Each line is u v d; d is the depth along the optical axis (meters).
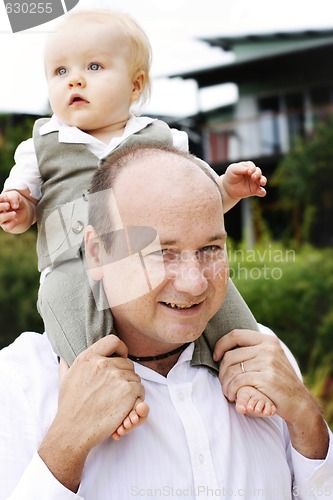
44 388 1.35
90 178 1.56
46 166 1.62
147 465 1.29
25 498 1.20
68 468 1.22
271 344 1.42
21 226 1.57
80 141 1.61
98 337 1.33
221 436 1.34
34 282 6.39
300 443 1.40
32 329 6.39
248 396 1.35
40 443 1.30
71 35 1.64
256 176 1.51
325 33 11.70
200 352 1.41
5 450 1.29
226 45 12.02
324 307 7.53
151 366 1.37
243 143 12.22
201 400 1.37
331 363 7.37
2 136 4.48
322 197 10.42
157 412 1.33
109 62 1.64
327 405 6.67
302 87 12.18
